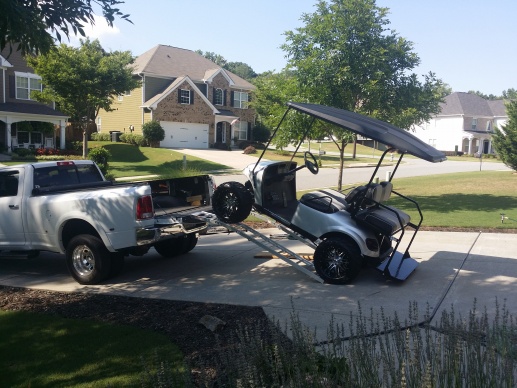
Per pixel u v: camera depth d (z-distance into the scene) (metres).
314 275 7.31
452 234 11.21
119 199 7.27
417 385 2.91
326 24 14.39
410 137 7.28
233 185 7.64
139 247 7.72
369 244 7.14
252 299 6.56
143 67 41.84
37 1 6.24
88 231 7.93
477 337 3.35
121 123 43.44
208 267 8.55
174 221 7.50
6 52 33.09
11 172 8.31
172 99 42.03
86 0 6.45
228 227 7.70
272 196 8.09
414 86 15.02
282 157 39.50
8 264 9.19
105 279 7.67
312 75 14.41
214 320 5.51
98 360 4.66
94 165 9.31
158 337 5.20
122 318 5.89
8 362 4.67
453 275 7.58
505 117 63.19
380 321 5.54
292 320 4.02
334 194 8.21
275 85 16.02
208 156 37.06
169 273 8.19
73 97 29.16
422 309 6.00
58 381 4.26
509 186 21.08
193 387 3.42
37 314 6.08
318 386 3.12
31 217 8.02
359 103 15.16
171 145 42.62
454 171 33.00
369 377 3.08
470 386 2.97
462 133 61.97
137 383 4.17
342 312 5.96
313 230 7.50
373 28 14.62
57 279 7.99
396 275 7.12
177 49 48.00
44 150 32.72
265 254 9.30
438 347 3.17
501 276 7.45
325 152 47.00
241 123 48.75
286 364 3.38
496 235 11.02
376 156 48.50
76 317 5.96
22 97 34.44
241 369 3.21
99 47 30.05
